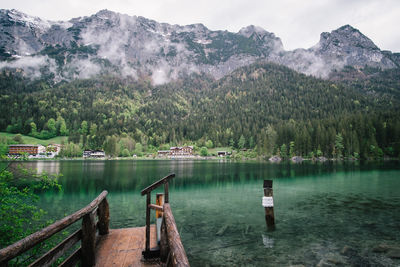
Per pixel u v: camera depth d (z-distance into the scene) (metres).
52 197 26.42
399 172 50.81
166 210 4.92
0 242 7.32
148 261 6.55
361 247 11.92
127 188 33.78
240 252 11.55
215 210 20.28
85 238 5.70
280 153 129.50
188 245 12.49
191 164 103.50
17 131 185.50
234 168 73.50
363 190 29.00
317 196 25.81
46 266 3.79
